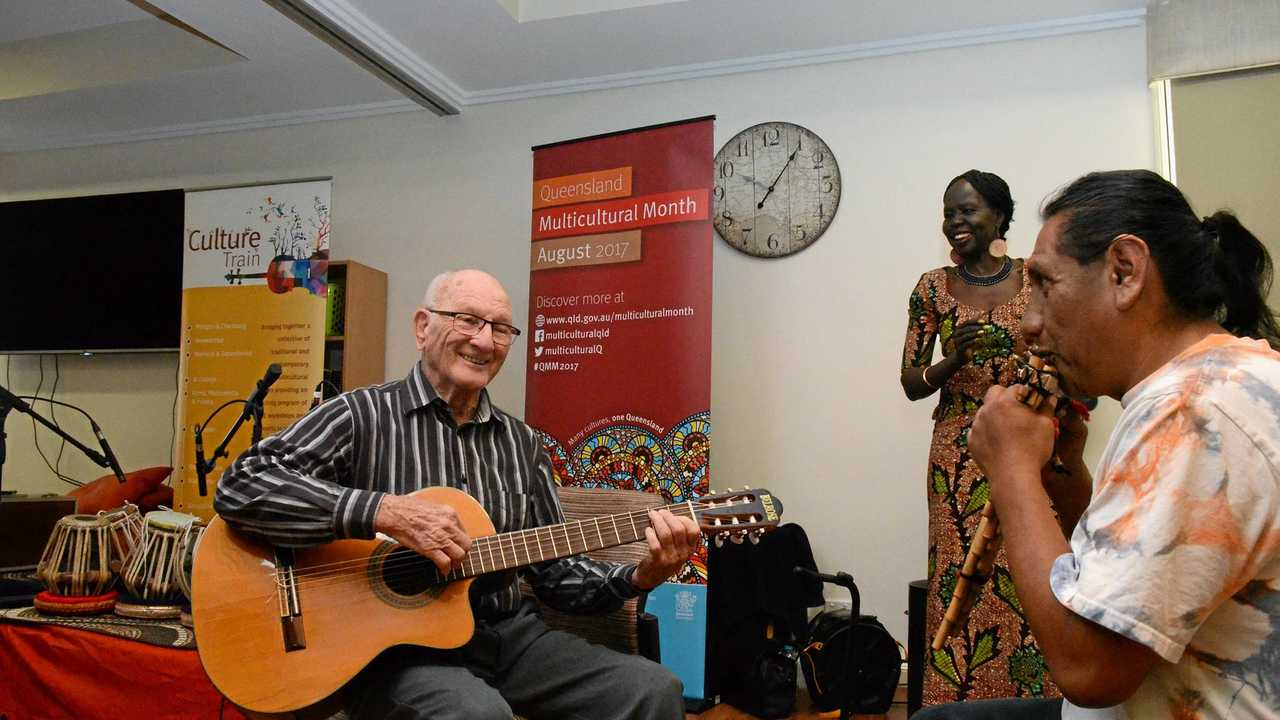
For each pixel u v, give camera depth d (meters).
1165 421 0.82
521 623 1.96
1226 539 0.78
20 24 4.72
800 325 4.07
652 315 3.75
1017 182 3.85
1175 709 0.85
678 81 4.38
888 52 4.04
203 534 1.80
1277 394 0.80
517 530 2.06
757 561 3.48
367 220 4.86
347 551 1.83
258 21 3.98
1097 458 3.61
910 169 3.99
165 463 5.09
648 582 1.89
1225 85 3.60
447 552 1.75
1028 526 0.91
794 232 4.11
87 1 4.48
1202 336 0.91
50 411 5.29
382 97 4.80
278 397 4.50
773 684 3.34
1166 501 0.79
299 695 1.66
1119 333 0.92
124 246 5.04
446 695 1.63
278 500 1.74
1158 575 0.78
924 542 3.83
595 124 4.52
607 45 4.16
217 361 4.61
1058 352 0.97
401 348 4.75
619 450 3.75
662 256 3.77
